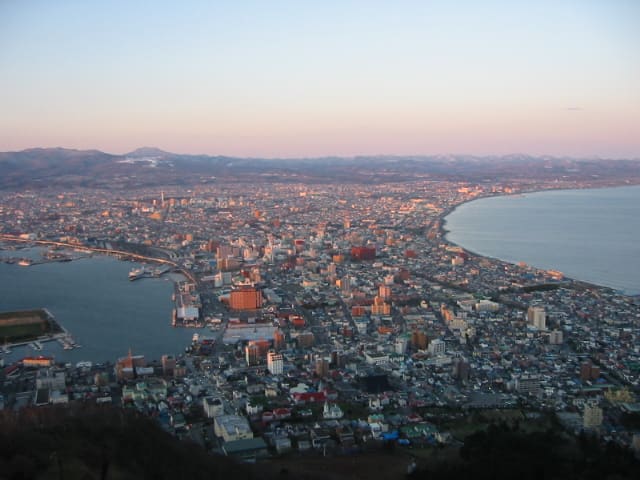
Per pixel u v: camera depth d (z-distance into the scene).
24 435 194.12
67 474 179.50
